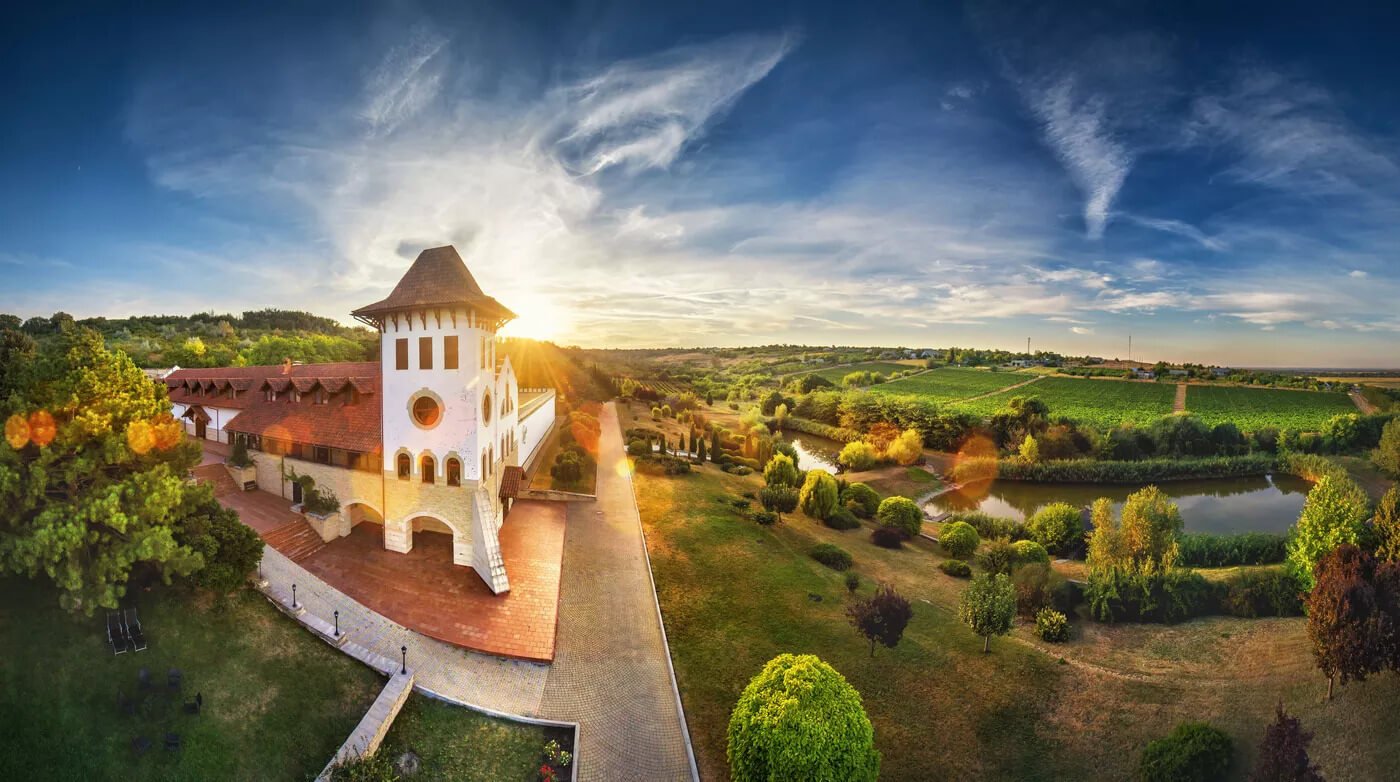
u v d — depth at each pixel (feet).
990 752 70.18
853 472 254.88
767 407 413.18
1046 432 276.00
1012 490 240.32
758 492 187.73
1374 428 275.39
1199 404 375.04
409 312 108.37
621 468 201.26
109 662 65.41
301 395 129.59
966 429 303.27
